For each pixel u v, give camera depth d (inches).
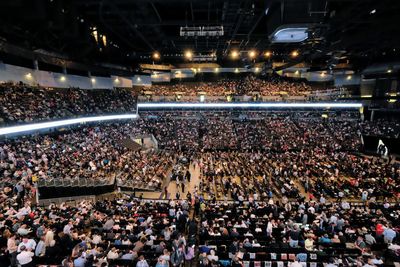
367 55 1480.1
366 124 1760.6
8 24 466.0
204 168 1082.7
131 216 556.4
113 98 1747.0
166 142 1563.7
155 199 795.4
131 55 1473.9
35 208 597.3
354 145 1552.7
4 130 858.8
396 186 845.8
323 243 464.4
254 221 555.8
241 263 385.1
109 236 459.8
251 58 1553.9
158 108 1962.4
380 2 586.6
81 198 770.2
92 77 1705.2
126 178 900.0
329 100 1956.2
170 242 451.2
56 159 897.5
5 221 450.3
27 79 1189.1
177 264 397.4
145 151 1357.0
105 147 1179.9
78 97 1432.1
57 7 389.4
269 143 1541.6
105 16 754.8
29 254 345.1
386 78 1759.4
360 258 385.1
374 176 967.6
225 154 1358.3
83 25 694.5
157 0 463.5
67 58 1045.8
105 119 1513.3
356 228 532.7
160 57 1568.7
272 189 867.4
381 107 1772.9
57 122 1131.9
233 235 481.4
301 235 498.6
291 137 1624.0
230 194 848.3
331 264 366.6
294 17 673.0
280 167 1056.2
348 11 599.5
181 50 1389.0
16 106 995.9
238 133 1680.6
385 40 853.8
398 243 482.6
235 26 872.3
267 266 406.0
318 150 1425.9
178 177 965.8
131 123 1713.8
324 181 931.3
